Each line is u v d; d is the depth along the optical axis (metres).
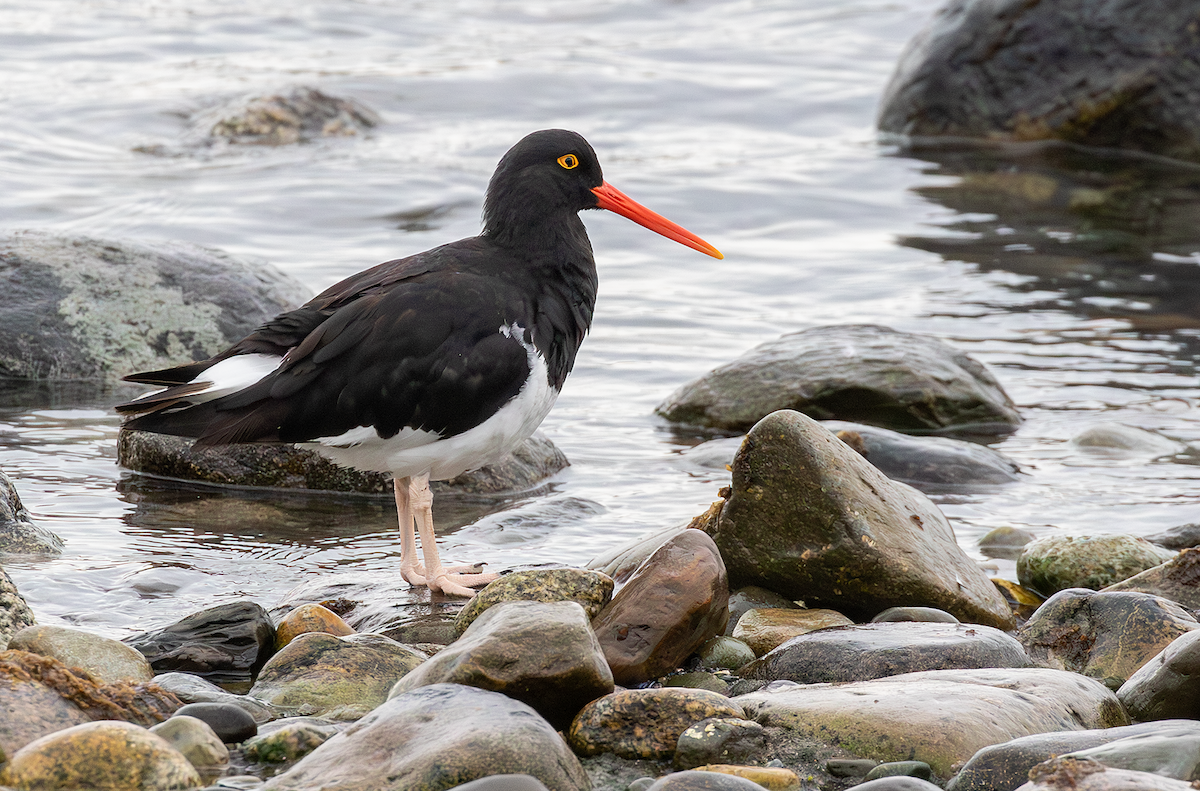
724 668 8.41
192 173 23.67
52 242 16.12
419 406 9.55
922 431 14.24
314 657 8.02
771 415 9.61
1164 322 17.89
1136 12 26.39
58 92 28.11
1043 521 11.70
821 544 9.36
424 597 9.66
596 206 10.82
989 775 6.50
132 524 11.12
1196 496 12.27
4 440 13.17
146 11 36.25
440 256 10.16
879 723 6.97
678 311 18.30
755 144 27.52
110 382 15.23
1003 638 8.32
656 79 31.53
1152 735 6.51
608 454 13.57
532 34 36.84
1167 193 24.45
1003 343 17.06
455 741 6.28
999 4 27.44
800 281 19.67
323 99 27.09
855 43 36.00
